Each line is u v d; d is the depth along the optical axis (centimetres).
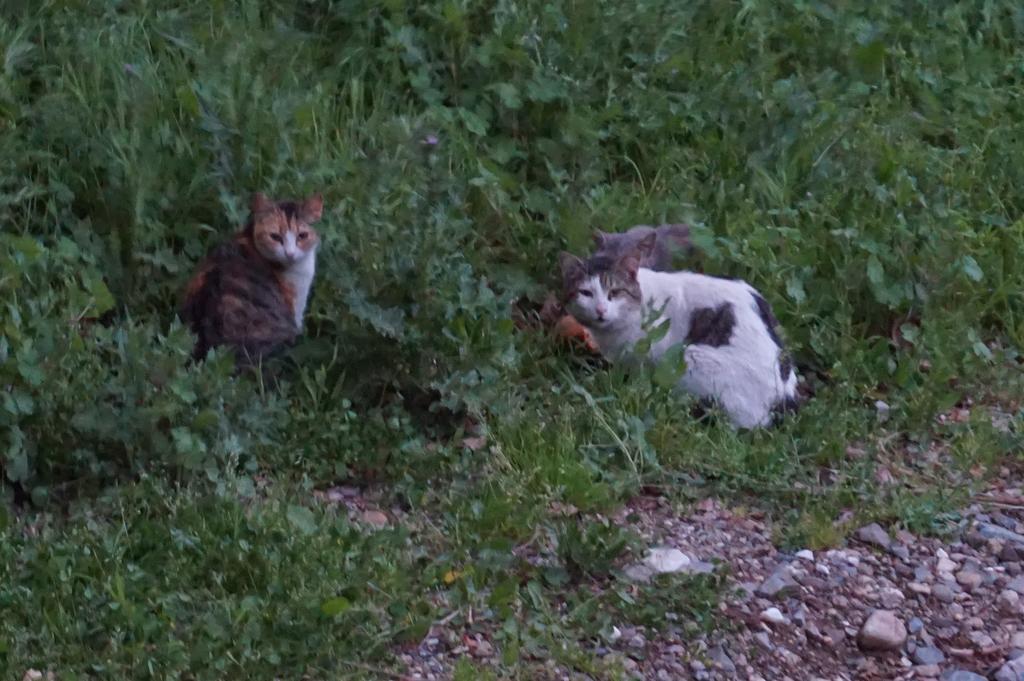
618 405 712
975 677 573
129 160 775
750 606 598
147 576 557
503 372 713
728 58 988
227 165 784
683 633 576
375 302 719
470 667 529
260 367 687
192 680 518
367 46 923
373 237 748
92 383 633
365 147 842
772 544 645
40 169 779
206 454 627
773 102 947
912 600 618
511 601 575
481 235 826
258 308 718
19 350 626
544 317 799
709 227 870
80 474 631
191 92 797
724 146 920
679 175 902
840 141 933
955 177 945
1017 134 1012
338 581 562
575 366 781
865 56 1036
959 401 797
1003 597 620
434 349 702
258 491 639
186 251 769
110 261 744
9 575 555
